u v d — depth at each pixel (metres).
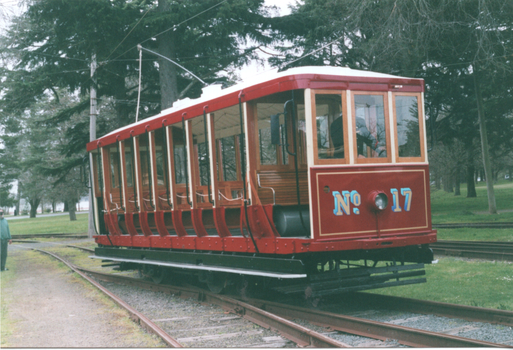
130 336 6.54
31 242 27.39
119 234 12.66
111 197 12.77
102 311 8.26
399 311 7.05
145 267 11.77
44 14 18.28
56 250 20.92
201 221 9.05
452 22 16.53
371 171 7.26
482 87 22.69
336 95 7.12
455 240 14.67
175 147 9.80
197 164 10.16
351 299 7.89
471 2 16.59
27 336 6.85
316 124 6.95
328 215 6.91
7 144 57.91
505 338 5.46
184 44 19.89
